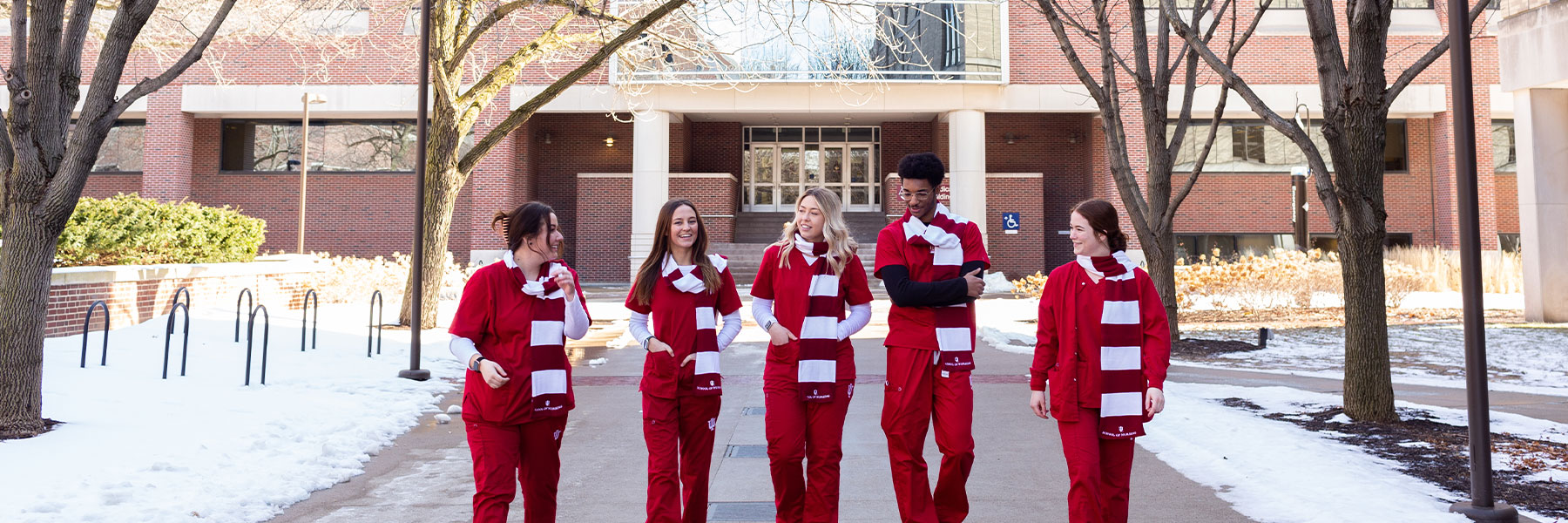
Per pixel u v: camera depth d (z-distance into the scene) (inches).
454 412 339.9
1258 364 482.6
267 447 266.2
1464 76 198.2
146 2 277.9
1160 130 528.7
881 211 1348.4
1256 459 245.3
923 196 171.2
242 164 1280.8
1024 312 807.7
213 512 201.0
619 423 320.2
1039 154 1322.6
